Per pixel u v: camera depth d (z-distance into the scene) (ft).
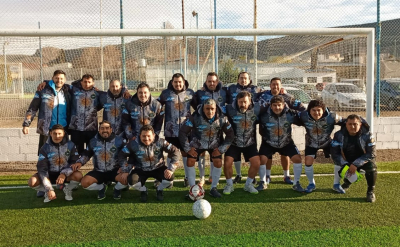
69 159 12.91
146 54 24.95
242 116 13.20
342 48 23.18
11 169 18.21
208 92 14.88
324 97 22.94
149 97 13.71
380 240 8.96
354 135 12.67
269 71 23.15
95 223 10.46
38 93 14.42
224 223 10.32
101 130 12.78
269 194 13.35
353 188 13.91
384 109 30.89
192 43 30.35
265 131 13.92
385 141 22.39
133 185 12.25
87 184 12.51
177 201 12.62
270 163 14.98
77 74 24.79
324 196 12.95
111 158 12.94
